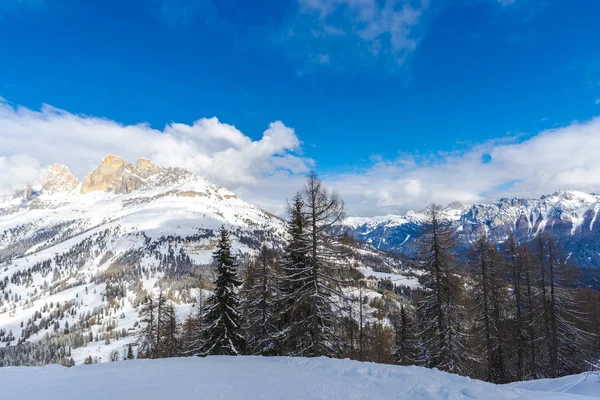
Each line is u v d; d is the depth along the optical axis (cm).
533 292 2594
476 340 2352
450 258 2180
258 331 2481
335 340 2034
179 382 1052
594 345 2705
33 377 1213
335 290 1938
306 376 1133
